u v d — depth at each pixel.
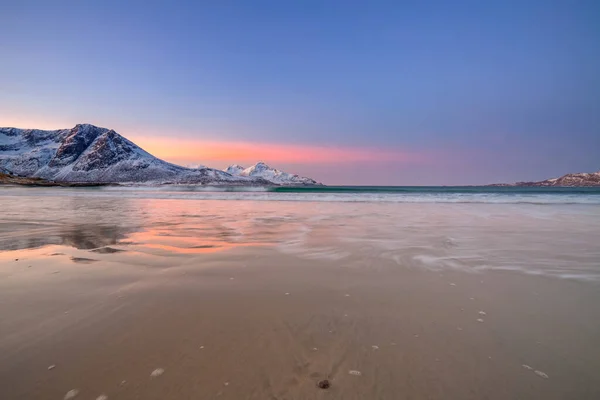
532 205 19.70
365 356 2.81
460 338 3.13
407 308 3.86
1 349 2.87
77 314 3.62
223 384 2.42
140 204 20.61
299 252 6.72
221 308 3.82
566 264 5.80
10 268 5.48
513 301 4.09
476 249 6.98
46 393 2.31
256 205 19.97
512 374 2.56
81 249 6.99
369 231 9.39
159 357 2.77
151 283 4.71
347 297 4.21
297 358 2.77
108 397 2.27
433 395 2.31
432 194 29.83
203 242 7.78
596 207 18.05
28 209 16.69
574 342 3.06
